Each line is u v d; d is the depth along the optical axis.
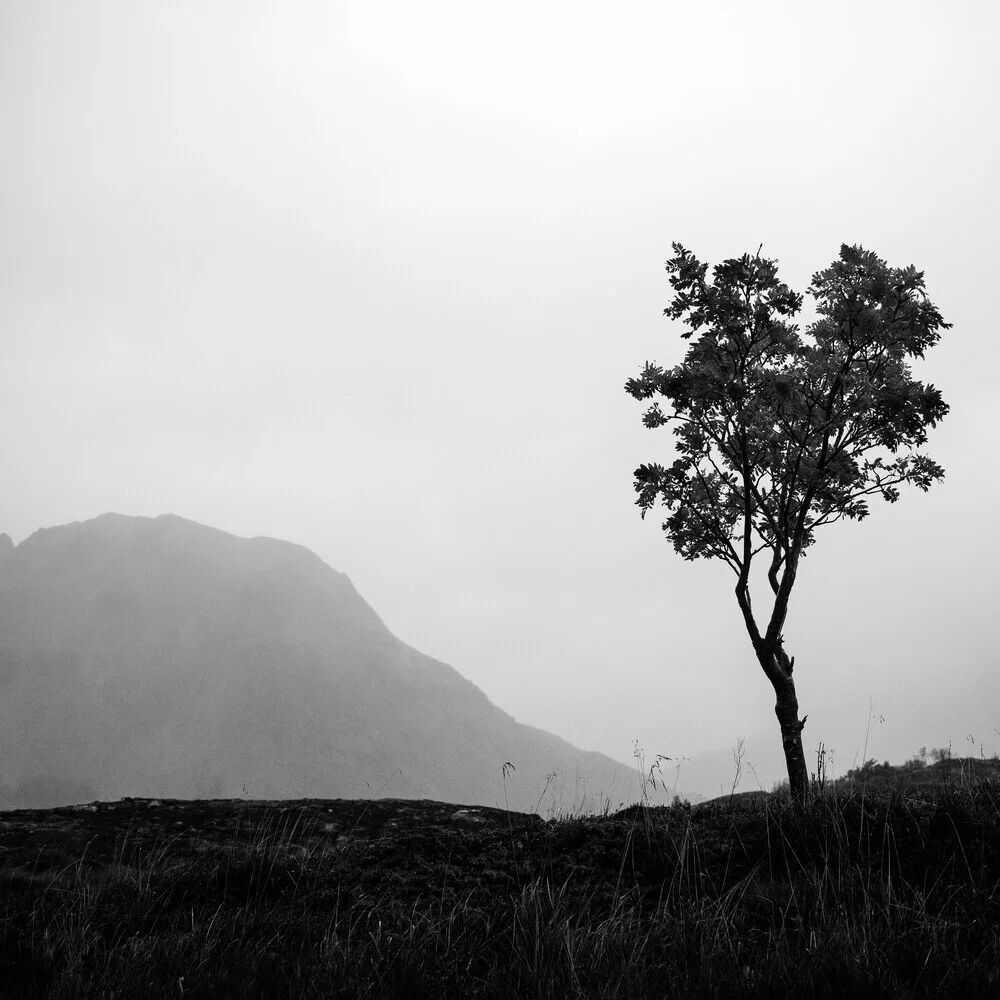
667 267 12.14
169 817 17.59
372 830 16.34
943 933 4.89
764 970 4.54
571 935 5.17
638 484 13.34
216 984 4.73
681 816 8.44
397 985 4.64
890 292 11.33
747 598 12.07
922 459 12.32
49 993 4.70
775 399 12.24
